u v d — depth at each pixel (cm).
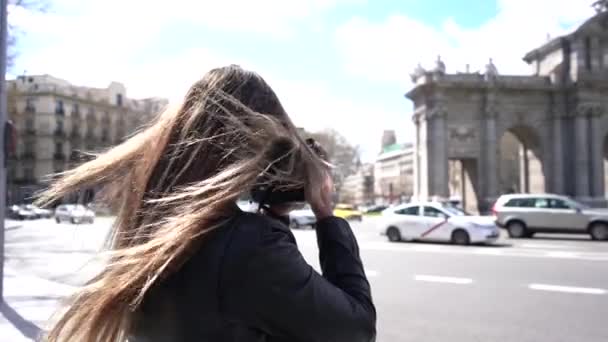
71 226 4656
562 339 794
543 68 6744
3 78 1063
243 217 151
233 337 140
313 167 169
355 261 165
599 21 5681
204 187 147
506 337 806
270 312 140
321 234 171
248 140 158
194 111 164
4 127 1061
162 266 139
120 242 162
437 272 1485
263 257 141
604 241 2627
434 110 5984
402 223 2506
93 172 172
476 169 6097
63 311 162
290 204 179
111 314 147
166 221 149
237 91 170
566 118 6253
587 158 6116
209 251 143
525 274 1429
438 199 5531
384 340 795
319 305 142
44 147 8112
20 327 799
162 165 164
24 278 1335
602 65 6122
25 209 6788
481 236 2311
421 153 6203
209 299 140
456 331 845
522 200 2912
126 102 9156
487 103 6053
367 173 17812
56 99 8275
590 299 1093
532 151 6544
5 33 1064
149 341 150
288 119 179
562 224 2788
